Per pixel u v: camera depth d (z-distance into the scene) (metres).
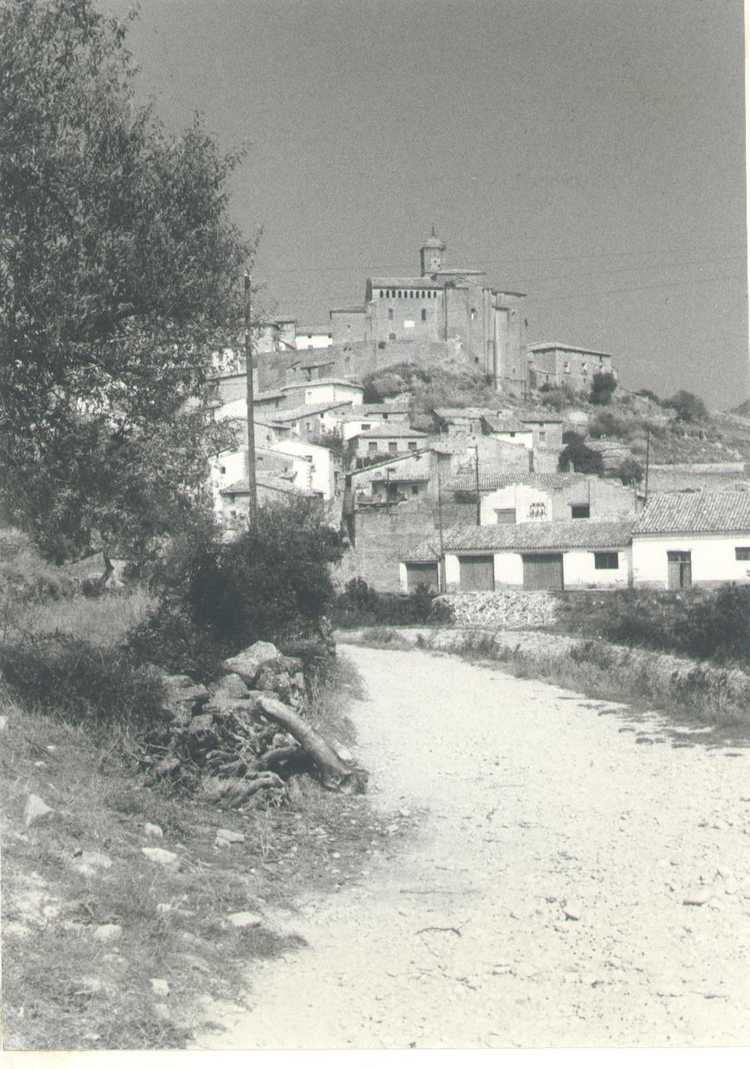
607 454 100.56
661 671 24.81
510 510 63.00
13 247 10.31
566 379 147.25
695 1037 5.98
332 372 129.12
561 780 13.78
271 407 116.62
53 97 10.91
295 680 16.59
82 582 29.77
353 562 60.94
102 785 9.73
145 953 6.56
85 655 13.04
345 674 23.33
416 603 48.22
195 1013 6.06
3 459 10.98
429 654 34.84
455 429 102.62
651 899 8.56
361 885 9.11
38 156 10.55
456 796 12.90
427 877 9.41
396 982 6.84
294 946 7.40
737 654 26.09
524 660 30.22
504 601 46.91
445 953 7.41
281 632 19.95
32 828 7.99
